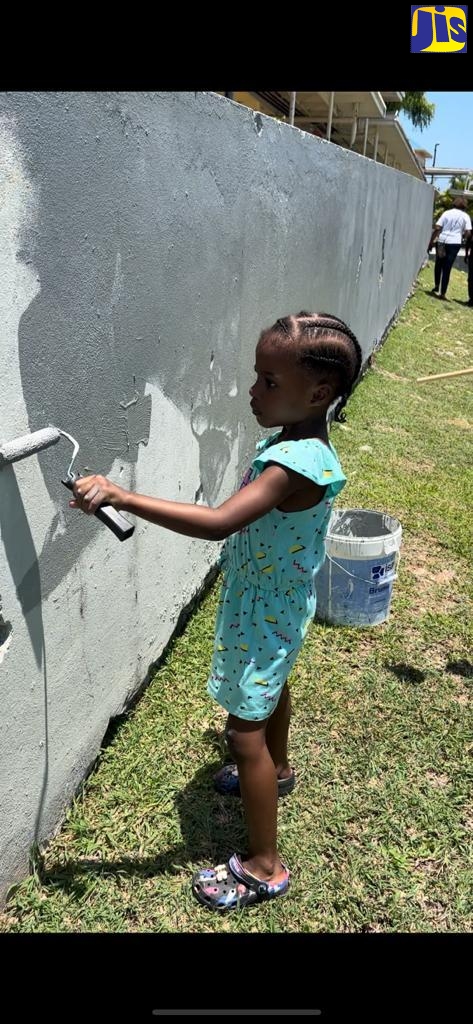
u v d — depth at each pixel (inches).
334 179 224.8
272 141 153.7
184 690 120.2
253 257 149.7
